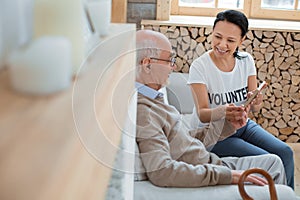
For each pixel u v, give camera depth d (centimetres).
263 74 328
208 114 210
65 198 25
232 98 236
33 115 32
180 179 149
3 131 29
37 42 39
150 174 150
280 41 319
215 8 357
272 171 189
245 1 355
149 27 317
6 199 22
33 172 25
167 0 322
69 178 26
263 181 162
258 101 239
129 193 76
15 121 31
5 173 25
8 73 37
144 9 325
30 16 44
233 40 225
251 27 316
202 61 231
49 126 31
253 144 231
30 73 36
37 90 36
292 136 346
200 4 359
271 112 338
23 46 40
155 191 146
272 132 344
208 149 206
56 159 27
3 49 37
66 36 47
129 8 324
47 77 37
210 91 230
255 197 149
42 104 35
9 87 36
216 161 183
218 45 227
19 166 25
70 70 43
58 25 46
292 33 318
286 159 219
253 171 143
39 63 36
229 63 235
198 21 329
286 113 339
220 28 226
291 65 326
